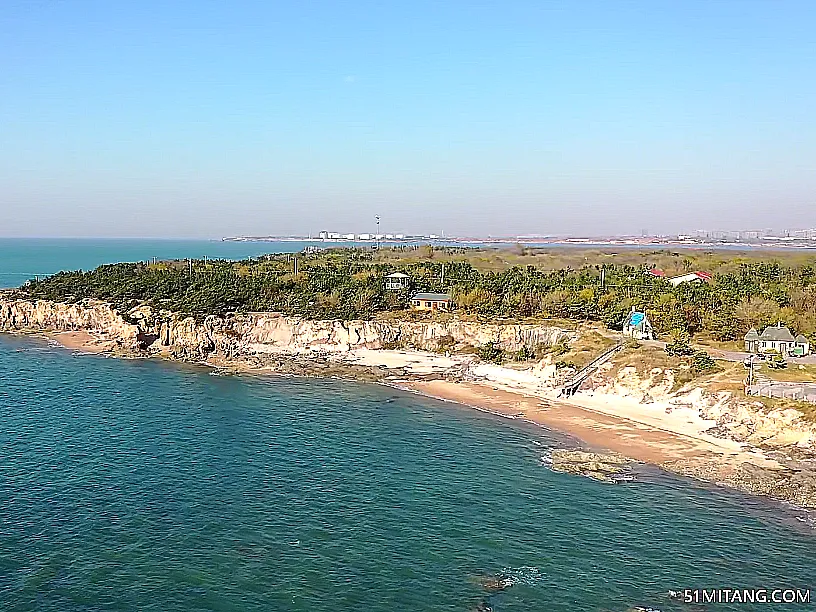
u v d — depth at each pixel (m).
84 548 57.22
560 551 57.69
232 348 139.50
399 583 52.78
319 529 61.22
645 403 98.38
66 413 95.12
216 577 53.31
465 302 148.88
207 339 140.75
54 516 62.75
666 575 54.16
